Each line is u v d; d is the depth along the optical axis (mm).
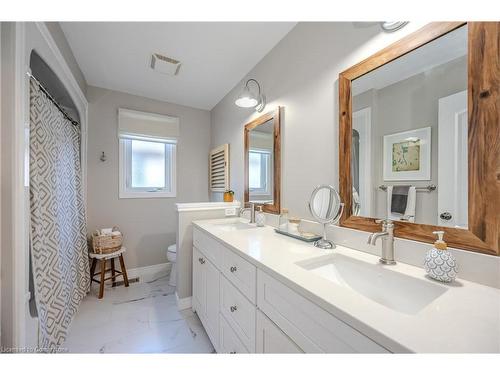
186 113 2859
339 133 1122
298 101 1432
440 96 782
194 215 1936
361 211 1036
